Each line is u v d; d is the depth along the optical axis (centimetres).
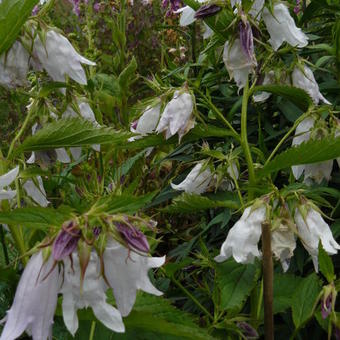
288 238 40
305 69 56
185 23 58
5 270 35
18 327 27
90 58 88
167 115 50
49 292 27
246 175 68
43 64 43
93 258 28
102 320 28
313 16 76
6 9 34
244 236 41
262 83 58
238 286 42
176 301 62
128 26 125
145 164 85
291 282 49
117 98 68
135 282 28
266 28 59
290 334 56
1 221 28
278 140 72
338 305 55
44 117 46
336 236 57
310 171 54
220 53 70
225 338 45
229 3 46
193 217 81
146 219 31
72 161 66
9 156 38
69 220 27
